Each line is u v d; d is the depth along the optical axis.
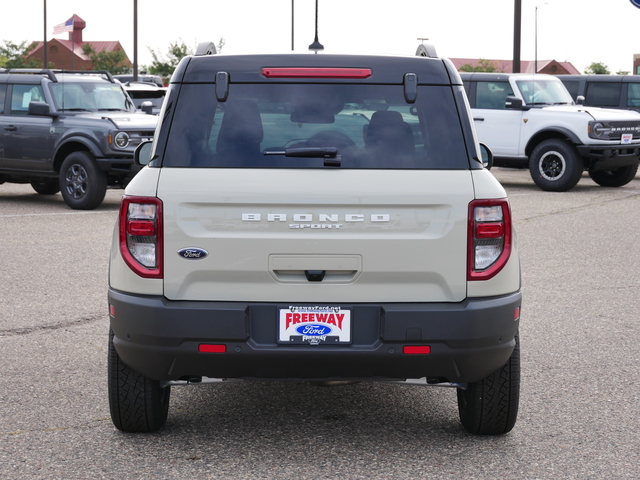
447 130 3.78
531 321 6.75
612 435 4.25
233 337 3.63
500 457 3.95
